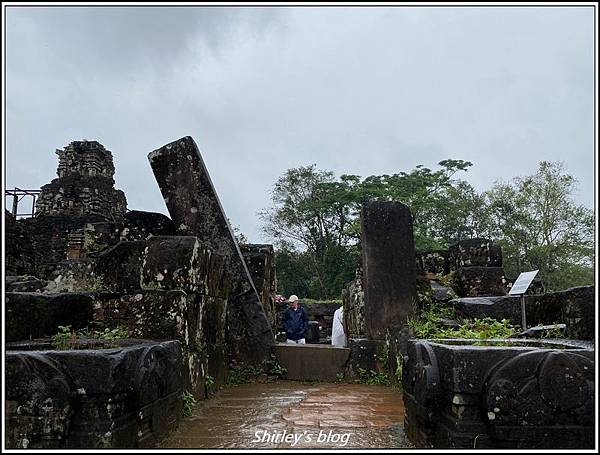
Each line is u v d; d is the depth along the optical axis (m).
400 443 4.00
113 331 5.21
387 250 8.23
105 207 24.44
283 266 35.84
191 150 8.23
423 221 31.53
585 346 3.56
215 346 6.79
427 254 11.74
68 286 9.09
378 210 8.35
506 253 29.42
